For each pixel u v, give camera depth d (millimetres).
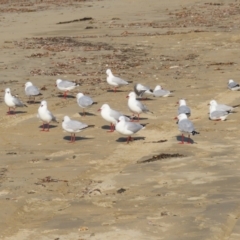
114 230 10508
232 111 19594
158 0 51875
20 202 12062
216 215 10984
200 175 13398
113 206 11766
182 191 12430
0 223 11023
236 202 11602
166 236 10195
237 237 10195
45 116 17906
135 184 13055
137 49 32312
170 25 39875
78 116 19578
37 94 21281
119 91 23391
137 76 26109
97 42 34344
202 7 47812
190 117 19188
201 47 32469
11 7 51062
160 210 11406
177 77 25703
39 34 37562
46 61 29250
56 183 13312
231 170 13617
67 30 38969
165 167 14148
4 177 13820
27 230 10719
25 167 14617
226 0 51219
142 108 18609
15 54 30938
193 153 15203
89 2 52656
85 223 10906
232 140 16344
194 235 10195
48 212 11594
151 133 17484
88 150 16016
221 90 22984
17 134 17891
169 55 30734
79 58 30000
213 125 18062
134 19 42844
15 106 20141
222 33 35656
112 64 28641
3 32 38656
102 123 18734
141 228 10547
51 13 46875
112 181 13352
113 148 16125
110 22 41688
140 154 15469
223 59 29328
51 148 16328
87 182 13398
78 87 24047
